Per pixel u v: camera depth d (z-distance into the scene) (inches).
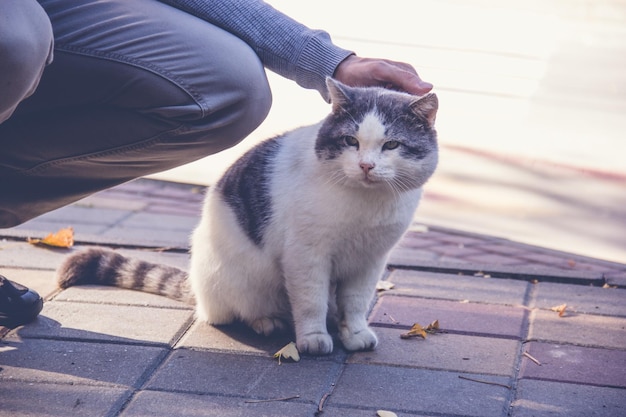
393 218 103.8
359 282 108.7
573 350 107.5
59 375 95.4
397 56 273.4
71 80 93.3
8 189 103.3
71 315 114.7
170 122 96.8
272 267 109.0
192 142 100.3
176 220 171.2
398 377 98.2
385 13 331.9
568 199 185.2
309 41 106.1
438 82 259.6
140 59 93.2
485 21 343.9
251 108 101.7
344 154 100.3
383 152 100.6
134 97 94.3
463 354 105.7
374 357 104.4
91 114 96.0
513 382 97.7
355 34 291.7
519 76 273.1
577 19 360.5
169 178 199.5
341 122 102.2
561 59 294.0
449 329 114.7
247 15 105.3
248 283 110.4
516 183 195.0
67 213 172.9
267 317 113.1
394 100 103.1
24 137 97.3
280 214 105.0
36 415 85.4
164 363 100.7
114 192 191.0
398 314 120.7
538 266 146.2
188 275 123.5
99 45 92.4
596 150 213.8
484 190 189.9
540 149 215.3
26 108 95.3
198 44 95.9
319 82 107.7
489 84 261.3
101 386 93.0
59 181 104.2
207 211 112.7
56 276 126.7
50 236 145.9
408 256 153.5
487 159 208.4
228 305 112.2
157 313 117.3
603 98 252.8
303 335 105.2
